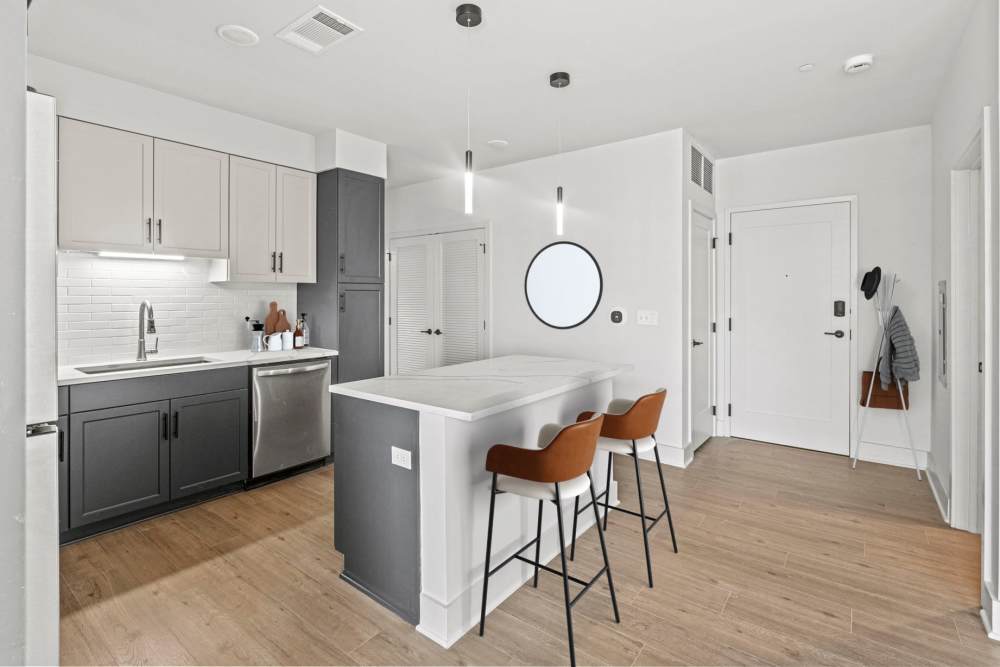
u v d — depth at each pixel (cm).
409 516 199
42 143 95
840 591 218
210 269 357
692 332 399
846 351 401
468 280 509
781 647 184
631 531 276
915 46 260
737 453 411
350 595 217
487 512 211
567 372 275
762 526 281
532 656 180
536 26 239
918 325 372
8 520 68
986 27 210
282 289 408
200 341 361
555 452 177
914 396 373
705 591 219
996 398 190
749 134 389
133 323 327
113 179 291
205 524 282
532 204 458
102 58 268
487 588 204
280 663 176
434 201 539
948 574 231
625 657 179
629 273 404
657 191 388
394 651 183
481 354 500
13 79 68
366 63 275
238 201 349
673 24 238
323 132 387
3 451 68
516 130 381
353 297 395
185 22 235
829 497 322
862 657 179
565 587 174
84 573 232
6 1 67
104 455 268
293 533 272
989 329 198
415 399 198
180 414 297
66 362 300
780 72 288
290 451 351
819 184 408
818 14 231
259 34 246
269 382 337
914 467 374
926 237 368
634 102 329
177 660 177
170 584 223
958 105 265
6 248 68
